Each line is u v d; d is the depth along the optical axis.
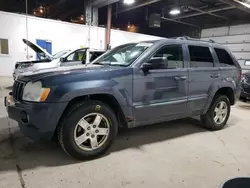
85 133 2.52
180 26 18.62
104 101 2.76
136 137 3.46
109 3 11.55
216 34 16.09
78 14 16.42
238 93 4.25
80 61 6.79
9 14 9.88
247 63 14.06
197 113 3.63
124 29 17.53
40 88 2.27
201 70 3.51
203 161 2.68
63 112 2.40
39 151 2.76
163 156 2.78
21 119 2.37
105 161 2.57
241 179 1.56
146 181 2.19
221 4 11.89
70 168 2.37
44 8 15.41
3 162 2.44
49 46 11.16
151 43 3.14
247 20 13.99
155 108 2.99
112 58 3.32
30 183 2.06
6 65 10.19
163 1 12.83
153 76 2.92
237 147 3.19
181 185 2.14
